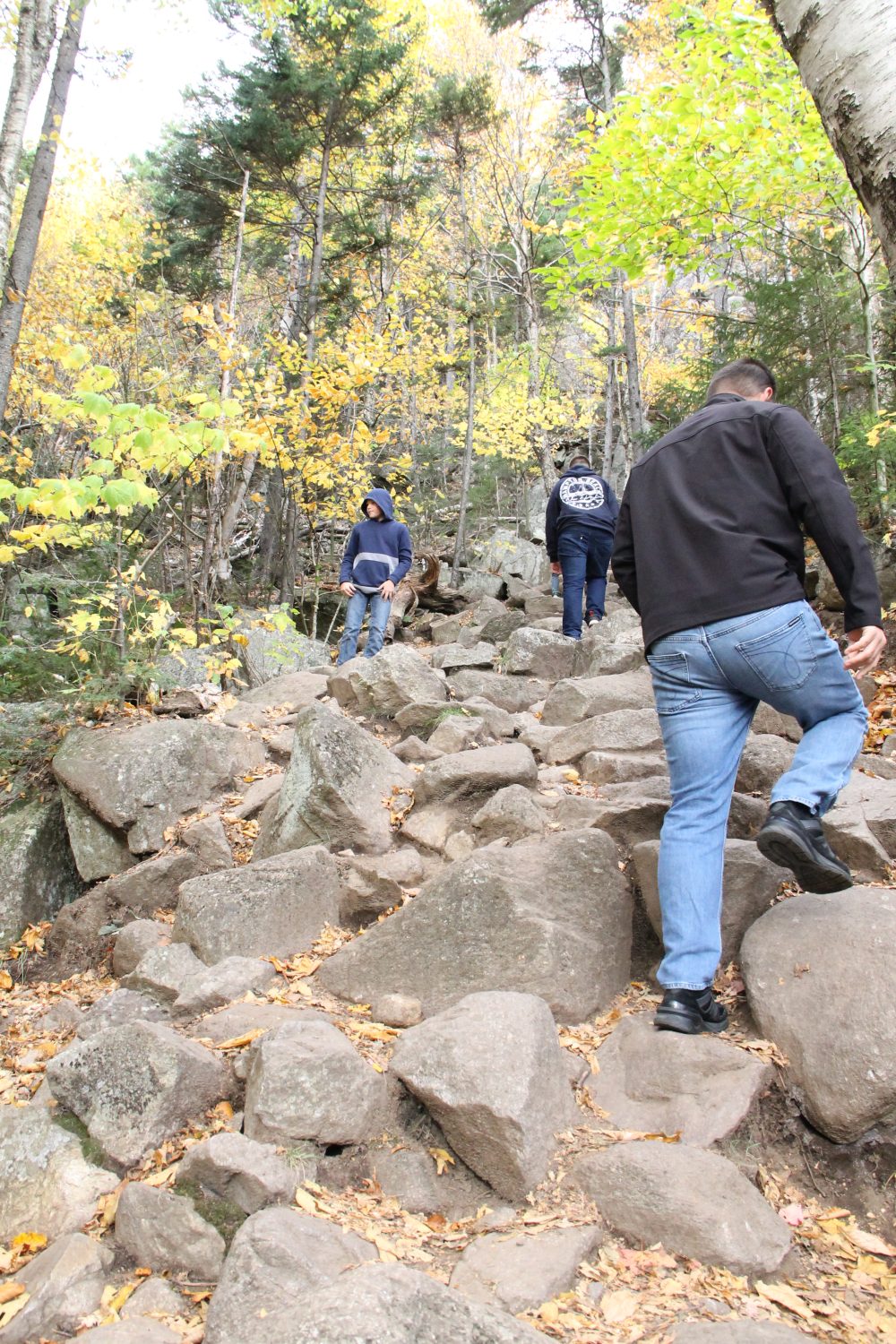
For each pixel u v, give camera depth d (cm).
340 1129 222
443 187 2112
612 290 2214
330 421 1098
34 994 379
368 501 800
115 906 409
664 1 1359
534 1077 224
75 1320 183
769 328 876
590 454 2747
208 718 556
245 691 744
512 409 1961
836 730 249
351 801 396
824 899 270
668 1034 247
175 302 1395
